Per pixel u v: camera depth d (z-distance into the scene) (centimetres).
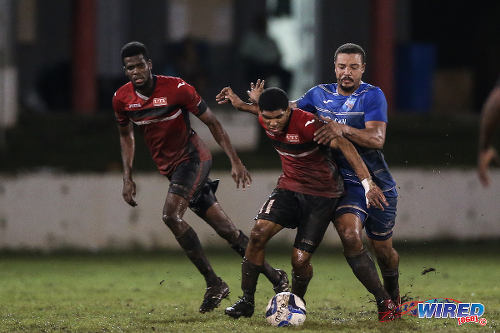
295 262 2128
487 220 4772
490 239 4772
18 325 2166
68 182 4409
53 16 7488
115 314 2372
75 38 5622
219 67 7788
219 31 7869
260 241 2133
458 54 7500
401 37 7419
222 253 4288
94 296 2833
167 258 4128
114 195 4425
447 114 5909
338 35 7575
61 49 7519
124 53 2289
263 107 2041
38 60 7462
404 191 4662
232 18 7862
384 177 2164
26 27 7412
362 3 7600
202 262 2361
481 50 7344
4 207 4372
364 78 6794
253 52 5747
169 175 2447
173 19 7712
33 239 4388
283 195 2141
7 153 5006
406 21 7431
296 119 2064
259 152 5281
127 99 2369
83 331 2061
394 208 2192
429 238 4691
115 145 5238
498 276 3372
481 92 7306
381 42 6047
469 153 5350
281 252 4234
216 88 7738
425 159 5191
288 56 7531
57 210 4403
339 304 2591
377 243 2219
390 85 6059
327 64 7569
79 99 5641
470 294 2809
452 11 7500
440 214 4709
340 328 2061
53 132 5294
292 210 2136
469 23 7438
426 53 6425
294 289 2195
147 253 4338
